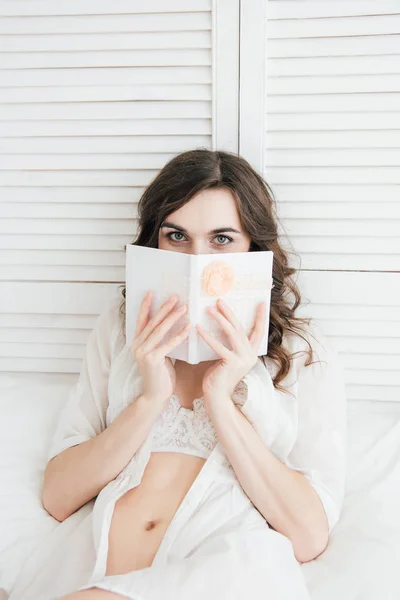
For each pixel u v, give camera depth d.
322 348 1.17
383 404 1.35
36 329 1.39
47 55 1.22
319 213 1.25
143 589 0.81
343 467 1.07
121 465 1.05
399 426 1.24
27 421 1.24
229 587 0.83
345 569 0.95
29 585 0.95
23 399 1.29
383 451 1.19
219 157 1.09
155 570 0.85
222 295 0.98
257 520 0.99
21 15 1.20
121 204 1.30
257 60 1.17
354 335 1.31
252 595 0.83
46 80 1.23
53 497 1.08
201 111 1.22
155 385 1.01
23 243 1.34
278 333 1.15
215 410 1.00
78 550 0.97
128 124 1.25
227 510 0.99
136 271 1.02
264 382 1.07
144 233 1.18
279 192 1.25
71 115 1.25
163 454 1.06
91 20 1.19
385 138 1.20
